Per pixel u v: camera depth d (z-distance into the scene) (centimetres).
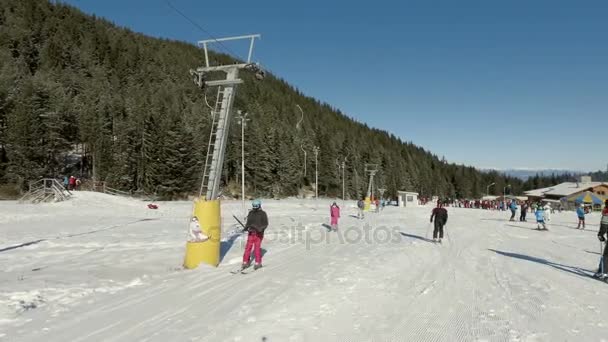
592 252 1398
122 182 5775
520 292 740
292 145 9625
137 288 723
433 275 893
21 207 2517
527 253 1309
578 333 518
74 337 482
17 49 11038
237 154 7475
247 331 505
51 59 11256
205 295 678
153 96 10612
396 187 11944
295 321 547
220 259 1027
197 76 1075
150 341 470
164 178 5888
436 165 16362
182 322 539
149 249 1179
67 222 1945
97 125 6294
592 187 7544
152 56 15388
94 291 692
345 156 10812
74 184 3744
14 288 668
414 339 490
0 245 1220
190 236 935
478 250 1341
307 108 17800
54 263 940
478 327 537
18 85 6625
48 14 14638
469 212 4941
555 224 2919
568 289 775
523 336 505
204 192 1198
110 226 1809
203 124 7762
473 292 736
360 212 2989
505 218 3606
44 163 5150
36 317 552
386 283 795
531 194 9150
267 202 5831
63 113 5919
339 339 486
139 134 6425
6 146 5141
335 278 820
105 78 11288
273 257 1079
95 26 16162
